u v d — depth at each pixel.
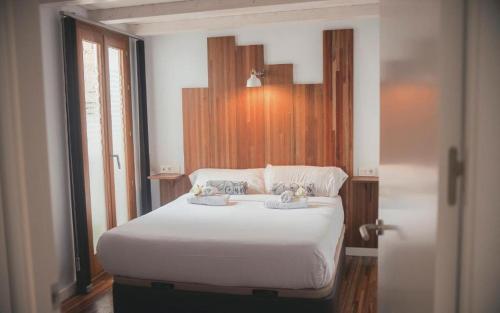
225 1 3.68
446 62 0.94
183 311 2.96
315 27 4.54
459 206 0.96
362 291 3.64
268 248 2.77
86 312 3.40
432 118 1.01
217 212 3.76
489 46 0.92
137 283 3.05
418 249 1.13
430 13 1.02
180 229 3.19
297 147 4.69
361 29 4.42
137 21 4.24
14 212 1.13
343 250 4.03
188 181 5.04
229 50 4.78
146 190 4.97
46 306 1.21
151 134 5.11
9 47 1.11
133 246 3.00
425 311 1.06
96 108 4.14
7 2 1.10
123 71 4.62
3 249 1.12
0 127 1.11
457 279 0.98
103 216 4.27
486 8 0.91
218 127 4.89
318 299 2.74
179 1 3.82
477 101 0.92
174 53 4.95
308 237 2.89
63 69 3.71
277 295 2.80
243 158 4.86
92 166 4.10
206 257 2.86
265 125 4.76
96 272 4.11
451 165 0.95
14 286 1.15
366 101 4.48
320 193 4.36
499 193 0.94
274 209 3.84
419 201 1.12
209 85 4.87
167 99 5.03
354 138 4.55
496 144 0.94
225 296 2.87
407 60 1.25
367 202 4.54
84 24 3.89
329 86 4.54
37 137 1.18
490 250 0.96
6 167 1.12
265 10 3.76
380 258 1.71
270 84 4.70
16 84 1.12
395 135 1.42
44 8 3.48
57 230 3.64
